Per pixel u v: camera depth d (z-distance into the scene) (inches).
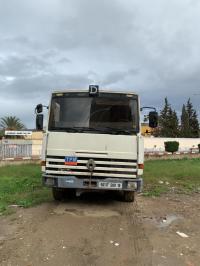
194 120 2071.9
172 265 123.6
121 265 122.3
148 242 148.9
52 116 206.5
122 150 201.6
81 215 192.1
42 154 204.8
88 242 145.9
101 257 129.4
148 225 178.1
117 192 241.8
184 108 2069.4
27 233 156.9
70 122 205.2
